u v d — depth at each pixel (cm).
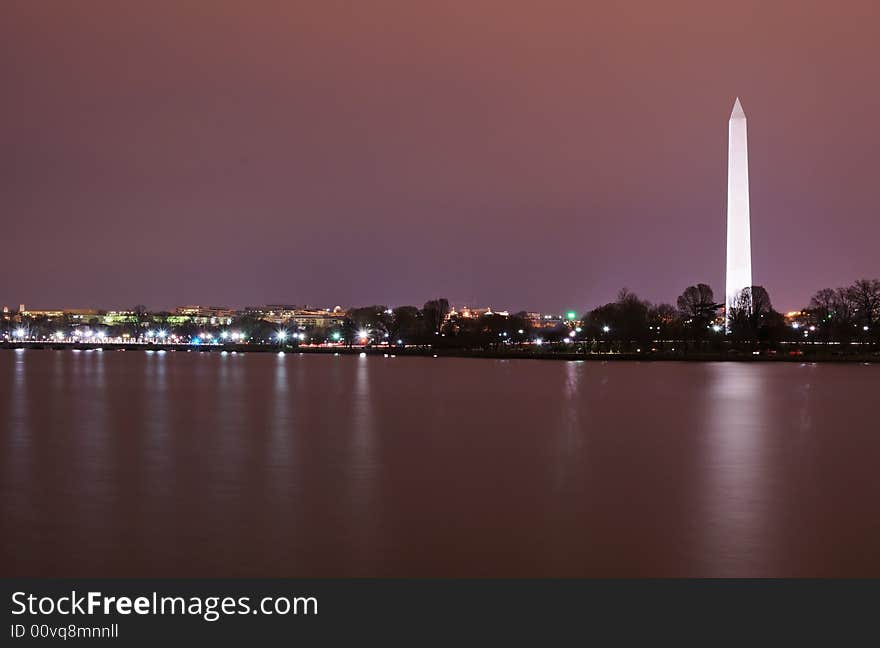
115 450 5862
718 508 3969
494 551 3275
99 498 4209
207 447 6003
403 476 4806
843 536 3469
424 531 3544
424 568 3097
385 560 3177
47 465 5203
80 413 8594
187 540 3431
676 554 3231
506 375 16875
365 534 3506
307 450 5862
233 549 3309
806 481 4669
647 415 8481
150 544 3384
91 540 3441
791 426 7431
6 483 4606
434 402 10069
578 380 14962
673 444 6212
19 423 7612
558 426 7406
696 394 11469
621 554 3231
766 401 10250
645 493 4316
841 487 4491
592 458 5500
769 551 3269
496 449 5922
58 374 17225
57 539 3456
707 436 6719
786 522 3691
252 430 7056
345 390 12281
